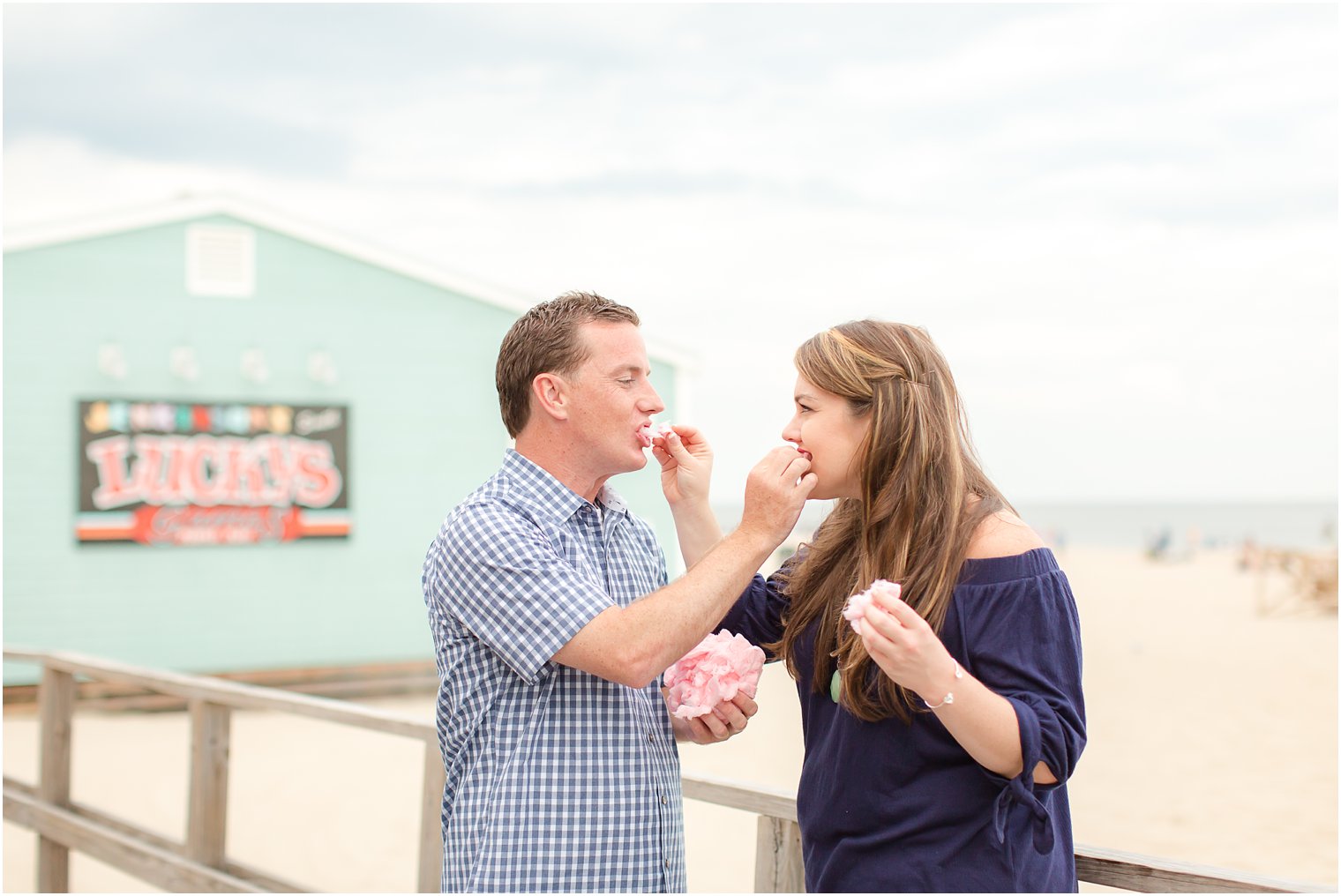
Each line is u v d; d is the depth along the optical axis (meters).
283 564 11.80
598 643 1.83
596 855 1.92
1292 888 1.67
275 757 8.73
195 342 11.49
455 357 12.52
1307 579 21.56
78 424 11.04
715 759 8.31
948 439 1.78
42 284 10.93
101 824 4.23
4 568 10.75
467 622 1.93
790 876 2.25
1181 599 24.81
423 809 2.96
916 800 1.72
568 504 2.02
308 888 3.35
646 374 2.04
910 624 1.54
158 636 11.28
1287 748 9.67
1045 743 1.58
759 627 2.11
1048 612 1.68
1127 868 1.85
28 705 10.60
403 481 12.29
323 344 11.98
